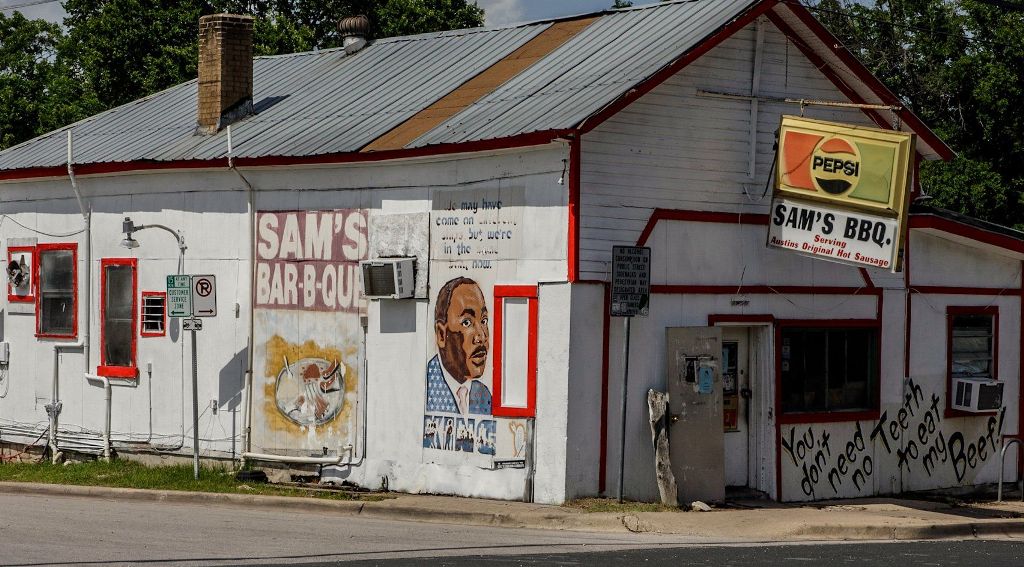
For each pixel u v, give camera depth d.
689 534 14.30
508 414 15.96
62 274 21.31
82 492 17.77
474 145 15.86
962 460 19.02
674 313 16.25
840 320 17.75
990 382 18.64
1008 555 12.77
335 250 17.92
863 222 15.62
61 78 39.78
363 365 17.66
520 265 15.91
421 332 17.02
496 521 14.91
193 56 36.56
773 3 16.72
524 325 15.93
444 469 16.69
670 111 16.25
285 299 18.47
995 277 19.48
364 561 11.85
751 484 17.27
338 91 20.91
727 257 16.77
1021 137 33.22
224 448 19.09
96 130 23.14
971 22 34.69
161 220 19.91
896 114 18.33
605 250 15.62
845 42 36.25
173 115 22.73
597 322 15.62
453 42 21.56
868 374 18.22
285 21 36.88
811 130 16.06
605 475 15.72
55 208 21.39
